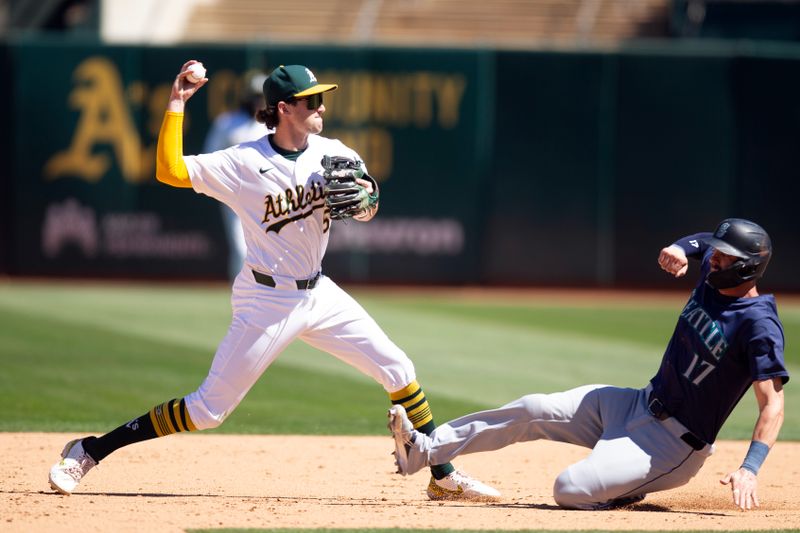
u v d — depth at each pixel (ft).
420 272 203.51
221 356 64.85
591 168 201.36
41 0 267.39
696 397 62.75
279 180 62.64
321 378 121.49
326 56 201.46
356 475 78.43
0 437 88.22
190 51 201.77
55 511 61.98
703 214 200.64
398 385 66.49
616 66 200.03
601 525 60.13
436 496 69.36
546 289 203.21
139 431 66.13
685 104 199.82
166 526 58.49
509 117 201.67
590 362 132.05
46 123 204.54
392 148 202.39
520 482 77.71
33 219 205.67
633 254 201.87
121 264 205.77
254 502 66.64
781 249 200.13
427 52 201.16
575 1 255.29
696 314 62.85
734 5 239.91
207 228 204.33
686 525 60.70
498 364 129.70
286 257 63.67
